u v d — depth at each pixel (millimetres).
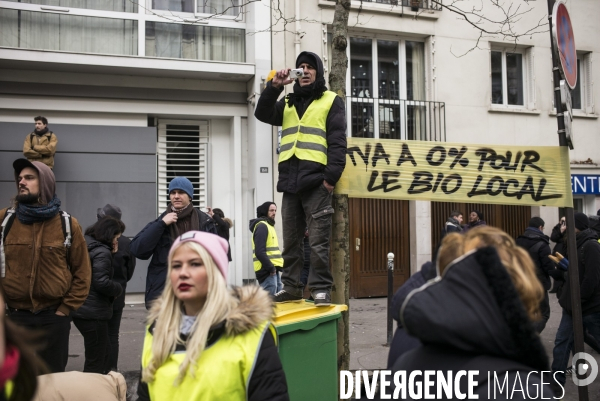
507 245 1716
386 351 7539
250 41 11484
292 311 3477
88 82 10883
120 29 11031
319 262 4016
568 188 4910
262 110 4199
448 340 1523
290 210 4266
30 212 4020
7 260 4004
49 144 10016
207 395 2174
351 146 4672
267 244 8055
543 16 13328
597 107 13992
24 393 1590
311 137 4047
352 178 4633
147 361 2385
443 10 12555
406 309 1574
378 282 12281
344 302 4309
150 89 11188
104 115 11039
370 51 12391
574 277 4777
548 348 7691
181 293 2340
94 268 5176
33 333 1619
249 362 2213
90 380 2664
